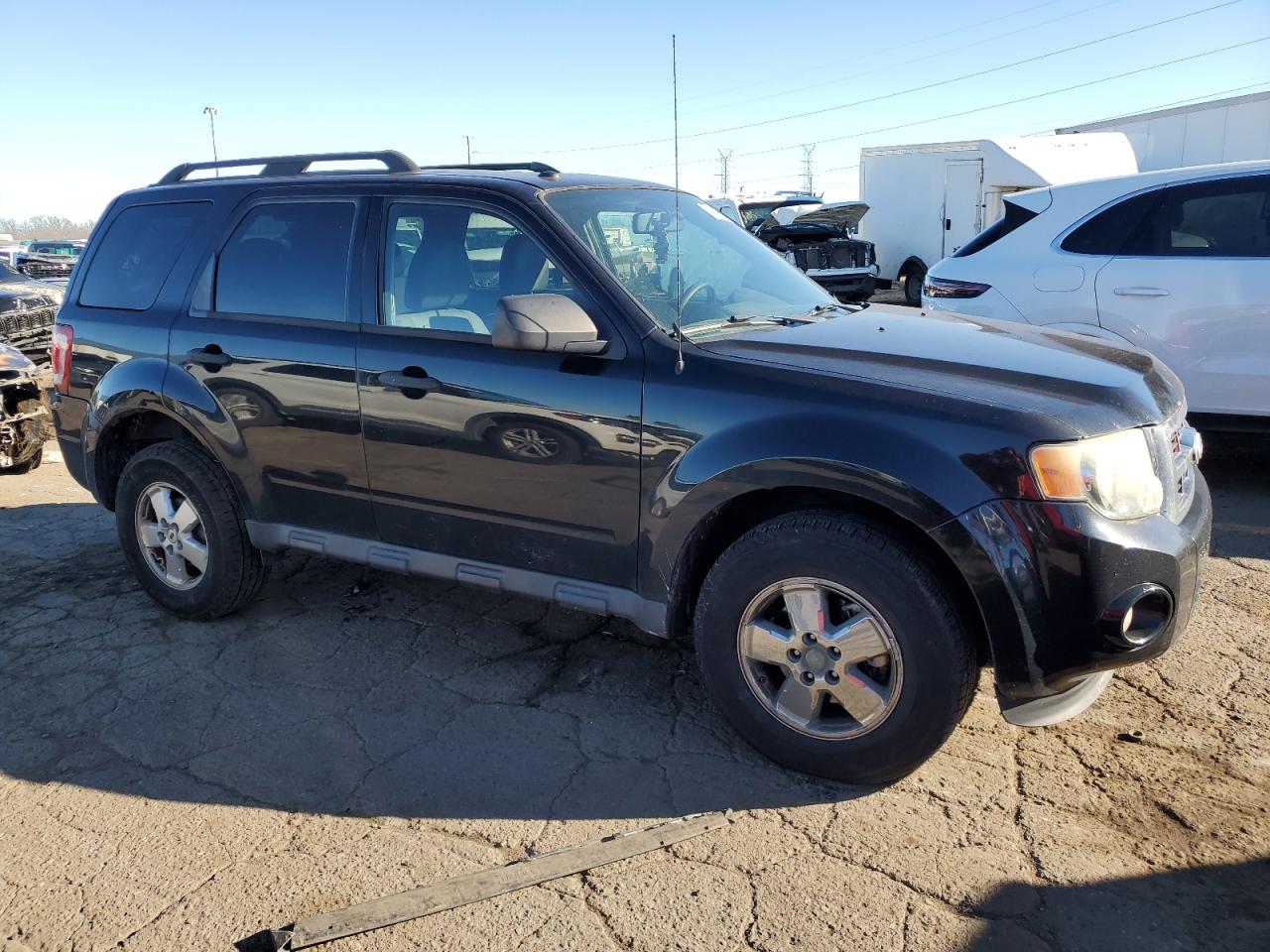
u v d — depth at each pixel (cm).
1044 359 307
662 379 304
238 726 340
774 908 245
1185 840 266
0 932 244
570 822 283
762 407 288
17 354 715
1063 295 596
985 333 342
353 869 265
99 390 428
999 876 254
